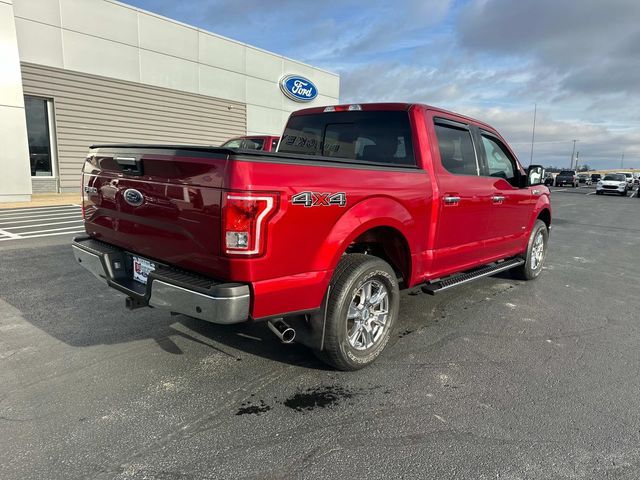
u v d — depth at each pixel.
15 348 3.64
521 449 2.50
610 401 3.03
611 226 13.41
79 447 2.43
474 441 2.56
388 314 3.56
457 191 4.19
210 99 19.77
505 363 3.59
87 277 5.71
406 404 2.94
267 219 2.58
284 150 5.02
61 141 15.36
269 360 3.53
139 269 3.37
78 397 2.94
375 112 4.22
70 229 9.32
